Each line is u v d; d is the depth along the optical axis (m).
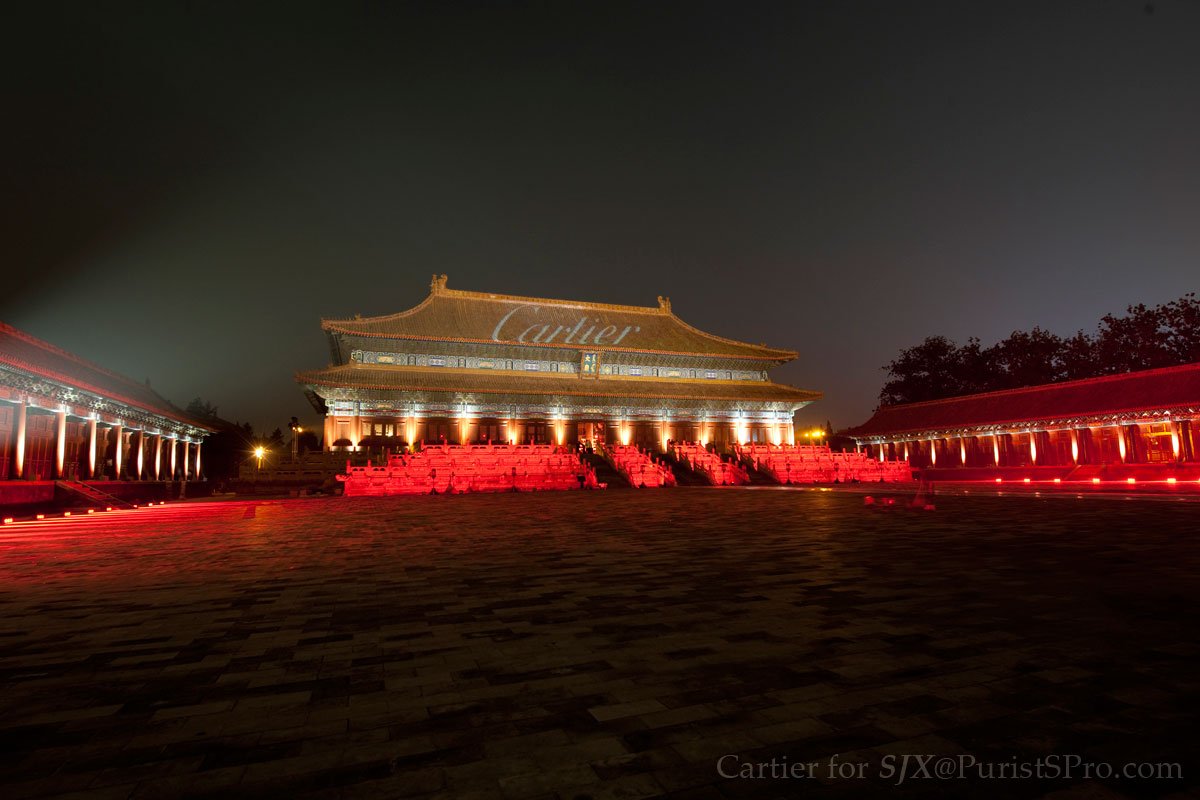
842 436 82.31
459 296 85.50
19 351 31.22
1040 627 7.99
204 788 4.27
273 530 22.52
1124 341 77.44
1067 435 59.25
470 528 22.06
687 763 4.54
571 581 11.70
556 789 4.19
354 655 7.26
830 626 8.18
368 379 71.94
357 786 4.27
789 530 19.95
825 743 4.82
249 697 5.96
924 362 97.00
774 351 90.44
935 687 5.97
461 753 4.74
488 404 76.88
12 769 4.56
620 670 6.59
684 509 29.75
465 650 7.38
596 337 85.56
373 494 46.28
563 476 51.78
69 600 10.61
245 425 91.81
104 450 43.66
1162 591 10.06
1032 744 4.77
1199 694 5.71
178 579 12.59
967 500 32.50
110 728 5.28
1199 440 50.53
